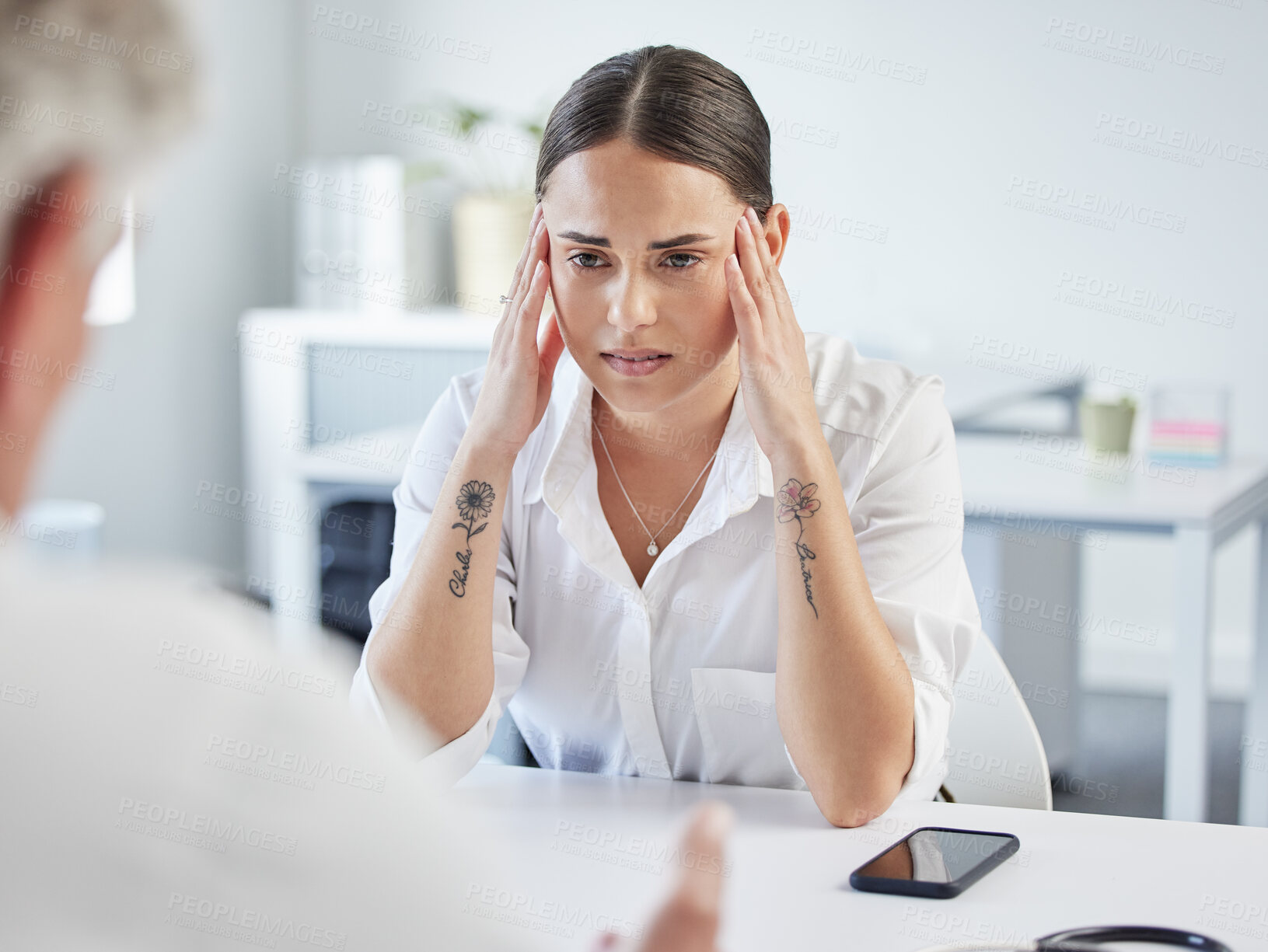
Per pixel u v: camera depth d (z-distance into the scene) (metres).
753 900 0.85
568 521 1.25
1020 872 0.89
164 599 0.35
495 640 1.27
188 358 3.69
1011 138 3.65
